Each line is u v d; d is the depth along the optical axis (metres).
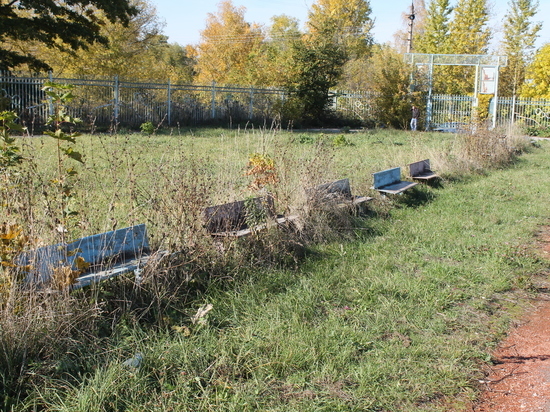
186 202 5.61
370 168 12.68
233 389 3.71
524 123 30.16
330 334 4.50
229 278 5.39
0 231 4.02
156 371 3.81
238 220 6.42
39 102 21.98
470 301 5.56
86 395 3.36
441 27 47.97
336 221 7.60
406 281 5.86
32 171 5.23
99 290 4.53
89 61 34.34
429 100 31.58
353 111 33.59
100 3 22.77
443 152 14.03
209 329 4.46
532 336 4.87
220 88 29.33
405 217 9.02
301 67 31.08
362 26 51.84
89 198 5.69
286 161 8.29
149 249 5.17
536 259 7.00
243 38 53.25
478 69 31.38
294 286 5.54
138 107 25.89
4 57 22.48
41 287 4.10
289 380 3.87
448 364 4.20
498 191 11.50
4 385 3.43
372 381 3.91
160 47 61.78
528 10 47.78
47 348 3.76
